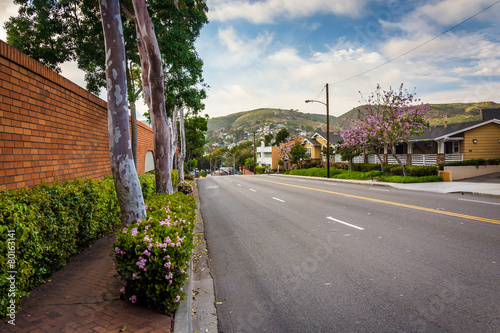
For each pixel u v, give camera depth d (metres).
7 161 4.93
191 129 44.53
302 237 7.70
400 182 21.58
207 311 4.26
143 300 3.75
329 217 9.99
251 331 3.71
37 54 10.88
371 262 5.68
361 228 8.27
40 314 3.45
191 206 9.70
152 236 3.90
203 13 13.60
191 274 5.36
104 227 7.26
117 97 4.94
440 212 9.86
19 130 5.29
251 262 6.13
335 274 5.24
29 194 4.57
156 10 12.12
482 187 16.14
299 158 45.66
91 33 11.23
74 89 7.63
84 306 3.68
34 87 5.81
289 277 5.26
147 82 11.05
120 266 3.83
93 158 9.15
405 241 6.85
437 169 22.70
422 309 3.94
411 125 22.23
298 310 4.14
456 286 4.49
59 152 6.85
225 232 8.79
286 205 13.09
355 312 3.98
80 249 6.12
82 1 10.67
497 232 7.15
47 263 4.62
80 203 5.77
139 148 17.03
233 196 17.66
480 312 3.78
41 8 10.32
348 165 33.75
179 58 12.40
